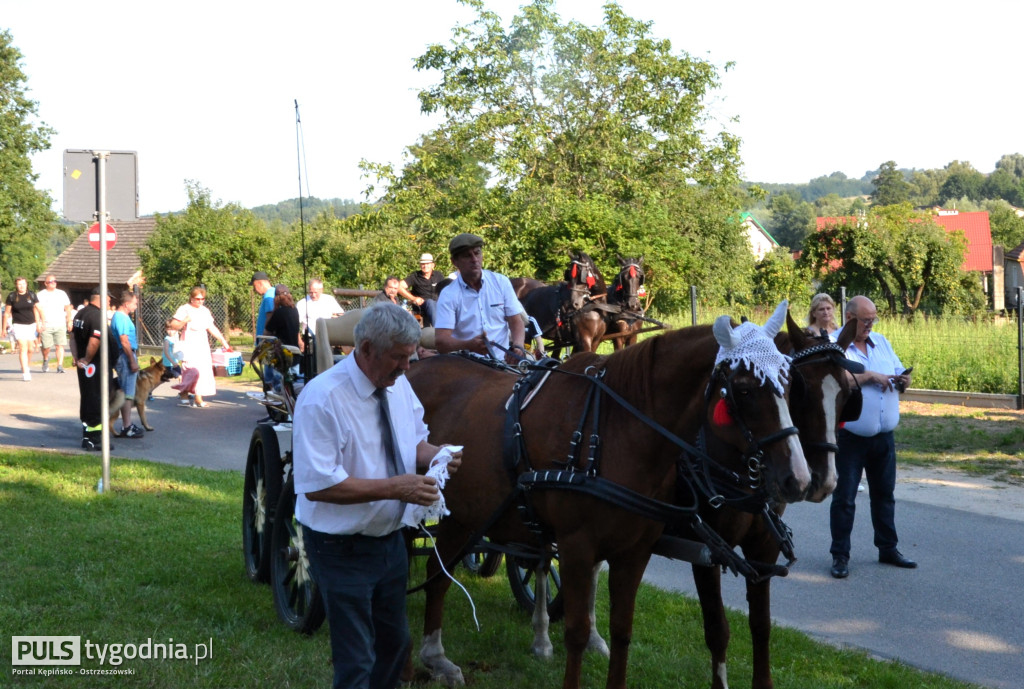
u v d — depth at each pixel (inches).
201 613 213.5
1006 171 6884.8
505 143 1066.1
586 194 1048.8
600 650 202.7
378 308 128.5
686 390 151.6
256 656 187.2
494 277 225.6
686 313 846.5
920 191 6412.4
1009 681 196.1
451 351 216.1
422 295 491.5
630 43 1116.5
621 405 156.5
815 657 202.8
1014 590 253.6
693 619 226.8
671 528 170.4
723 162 1205.1
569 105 1090.1
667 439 152.5
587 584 156.9
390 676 141.4
